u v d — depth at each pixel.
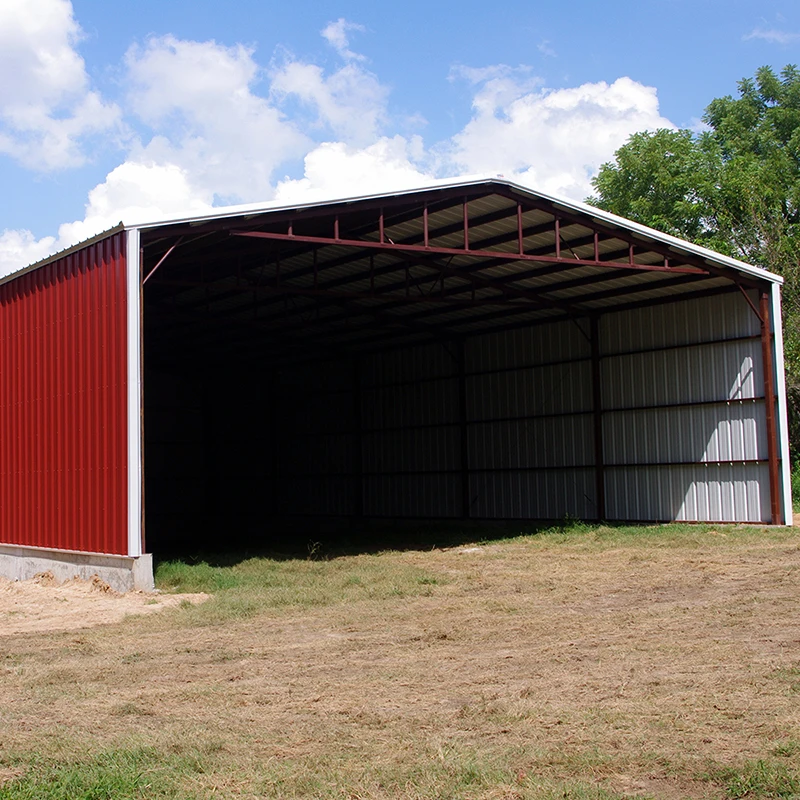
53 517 19.61
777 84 51.25
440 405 32.78
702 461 24.77
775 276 23.36
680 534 22.50
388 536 29.14
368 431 35.78
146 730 7.65
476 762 6.53
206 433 41.34
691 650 10.03
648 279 24.69
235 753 6.97
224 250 22.34
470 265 24.73
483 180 19.94
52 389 19.80
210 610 14.12
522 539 24.36
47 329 20.14
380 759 6.72
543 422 29.05
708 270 23.16
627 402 26.61
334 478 37.19
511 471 30.00
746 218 42.91
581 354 28.00
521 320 29.48
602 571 17.44
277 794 6.07
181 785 6.24
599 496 27.06
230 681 9.48
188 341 35.06
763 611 12.30
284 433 39.53
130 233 17.09
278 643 11.53
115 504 17.23
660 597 14.05
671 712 7.64
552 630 11.63
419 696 8.55
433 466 32.91
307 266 24.86
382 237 19.42
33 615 15.31
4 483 21.95
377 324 31.08
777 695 8.02
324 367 37.94
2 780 6.41
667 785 6.06
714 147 48.12
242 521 40.59
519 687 8.74
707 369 24.73
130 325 16.97
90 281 18.45
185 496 40.44
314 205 18.70
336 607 14.28
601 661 9.69
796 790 5.81
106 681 9.67
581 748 6.80
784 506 23.09
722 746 6.73
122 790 6.12
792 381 34.66
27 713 8.38
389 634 11.84
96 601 16.33
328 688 8.98
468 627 12.07
